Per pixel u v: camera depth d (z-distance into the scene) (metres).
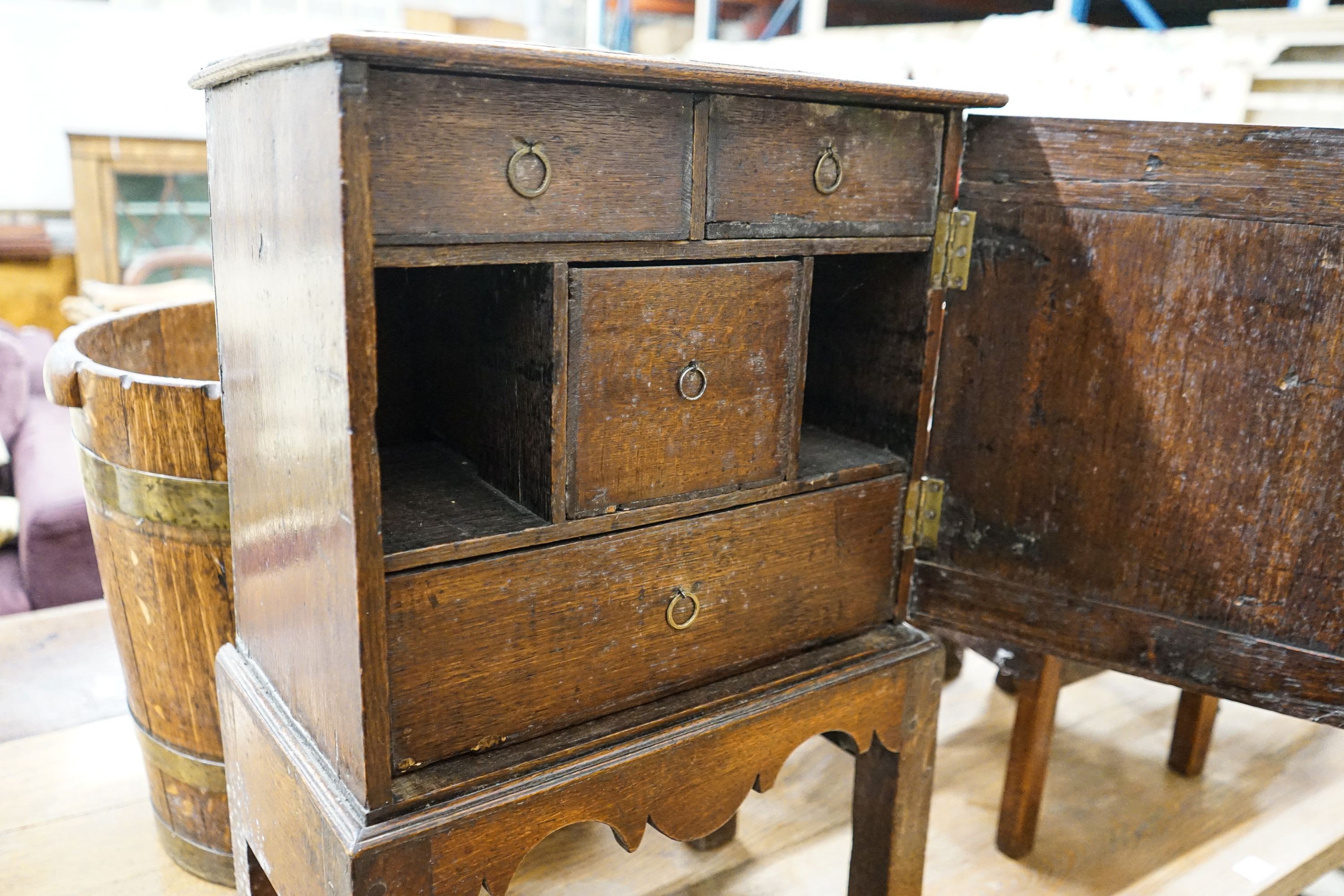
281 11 3.96
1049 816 1.59
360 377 0.75
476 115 0.76
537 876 1.43
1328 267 0.99
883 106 1.03
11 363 2.78
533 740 0.94
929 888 1.41
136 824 1.48
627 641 0.98
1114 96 2.15
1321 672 1.07
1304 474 1.04
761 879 1.44
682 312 0.93
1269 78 2.00
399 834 0.83
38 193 3.73
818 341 1.30
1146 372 1.10
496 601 0.88
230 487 1.07
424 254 0.76
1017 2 3.44
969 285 1.16
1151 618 1.16
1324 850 1.53
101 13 3.64
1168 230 1.06
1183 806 1.63
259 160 0.86
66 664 1.97
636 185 0.86
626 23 3.14
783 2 3.44
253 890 1.13
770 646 1.11
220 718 1.21
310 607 0.89
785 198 0.97
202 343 1.70
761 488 1.04
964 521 1.23
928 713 1.23
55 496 2.27
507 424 0.95
